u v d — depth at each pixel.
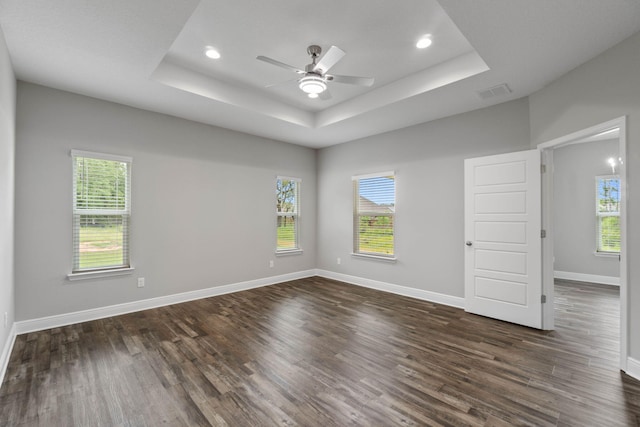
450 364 2.55
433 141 4.43
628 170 2.38
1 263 2.36
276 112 4.31
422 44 2.92
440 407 1.98
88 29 2.29
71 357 2.65
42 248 3.27
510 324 3.49
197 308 4.06
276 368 2.48
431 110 4.02
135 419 1.87
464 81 3.17
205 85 3.56
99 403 2.02
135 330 3.28
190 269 4.44
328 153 6.06
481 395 2.11
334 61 2.59
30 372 2.40
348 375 2.38
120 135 3.79
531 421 1.84
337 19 2.55
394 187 4.94
